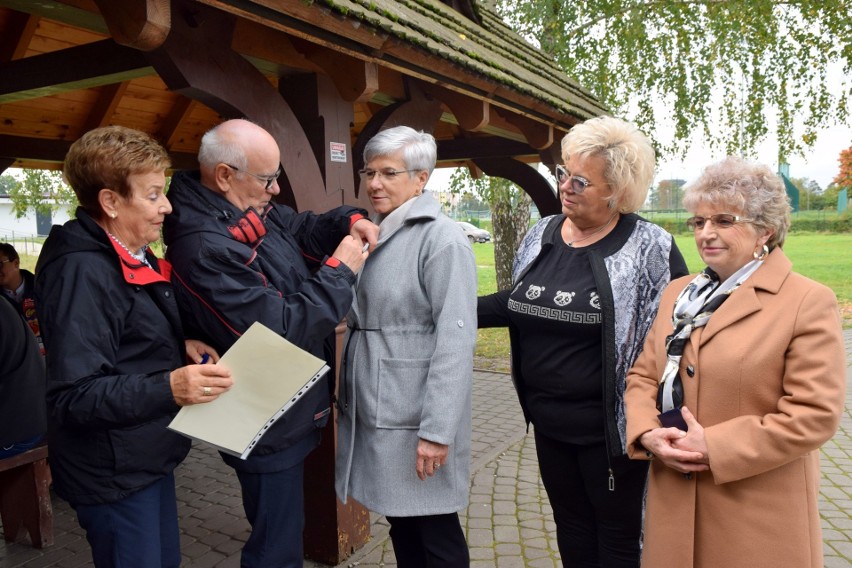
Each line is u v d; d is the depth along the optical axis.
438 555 2.13
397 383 2.05
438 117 4.06
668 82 9.48
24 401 3.34
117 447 1.70
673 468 1.69
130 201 1.68
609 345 1.95
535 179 6.96
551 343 2.08
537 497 3.98
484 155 6.73
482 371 7.57
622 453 1.96
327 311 1.87
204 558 3.31
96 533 1.76
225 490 4.20
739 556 1.61
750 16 9.04
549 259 2.18
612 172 1.94
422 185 2.17
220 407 1.66
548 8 9.25
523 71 5.24
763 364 1.57
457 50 3.54
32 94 3.49
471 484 4.20
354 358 2.14
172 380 1.59
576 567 2.22
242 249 1.83
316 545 3.14
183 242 1.83
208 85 2.24
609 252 2.02
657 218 27.45
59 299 1.61
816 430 1.49
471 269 2.05
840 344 1.54
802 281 1.61
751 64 9.64
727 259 1.65
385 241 2.10
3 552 3.46
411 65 3.11
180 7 2.13
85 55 3.06
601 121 2.01
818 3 8.98
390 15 2.88
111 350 1.66
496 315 2.34
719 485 1.64
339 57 2.81
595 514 2.16
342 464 2.21
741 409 1.62
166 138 5.83
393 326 2.08
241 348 1.67
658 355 1.82
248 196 1.93
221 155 1.87
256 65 2.77
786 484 1.59
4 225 37.09
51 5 2.28
